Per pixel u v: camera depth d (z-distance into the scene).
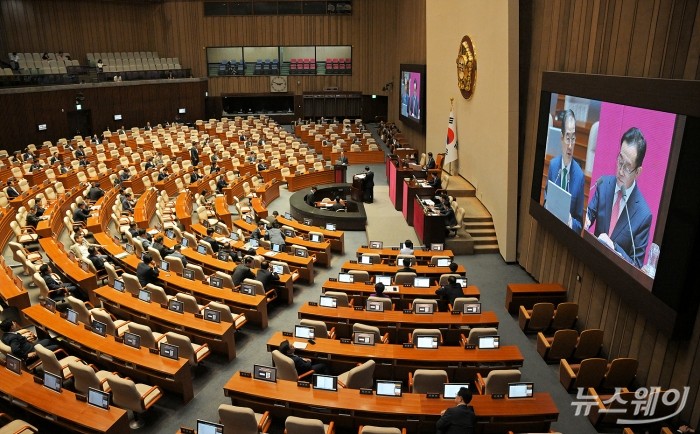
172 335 9.14
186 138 33.38
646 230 8.55
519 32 14.48
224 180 22.64
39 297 12.43
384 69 40.28
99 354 9.16
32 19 33.88
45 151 27.78
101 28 37.44
